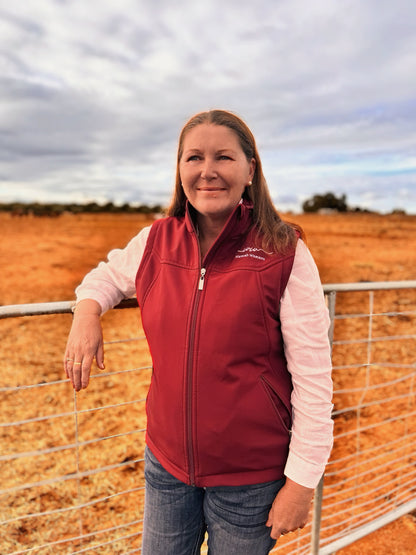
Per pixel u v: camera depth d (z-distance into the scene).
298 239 1.17
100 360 1.32
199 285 1.16
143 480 2.97
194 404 1.16
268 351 1.16
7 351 5.57
